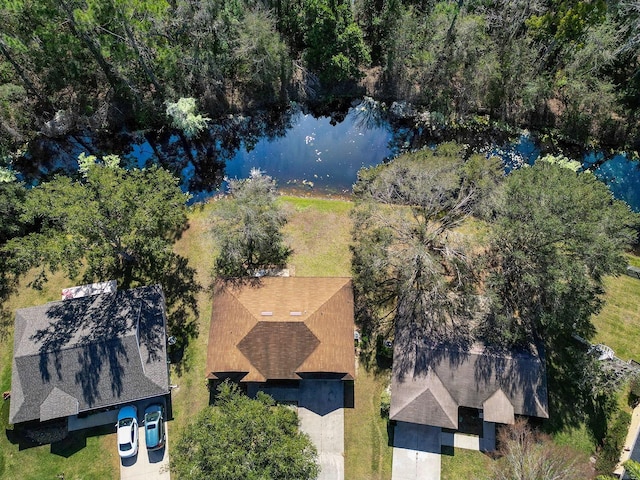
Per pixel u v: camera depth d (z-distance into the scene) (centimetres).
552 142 3997
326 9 3516
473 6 3847
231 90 4047
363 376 3058
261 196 3209
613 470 2722
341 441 2897
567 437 2858
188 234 3531
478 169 3161
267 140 4012
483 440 2856
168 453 2872
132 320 2938
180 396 3017
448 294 2953
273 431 2400
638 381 2873
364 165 3884
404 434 2894
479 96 3953
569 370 3023
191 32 3609
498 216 2853
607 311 3219
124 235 2884
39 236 2905
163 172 3155
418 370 2809
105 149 3947
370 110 4081
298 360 2836
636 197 3819
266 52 3641
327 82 4066
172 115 3741
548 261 2644
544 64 3847
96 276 3369
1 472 2828
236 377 2848
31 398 2772
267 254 3422
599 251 2569
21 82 3797
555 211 2677
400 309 3036
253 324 2848
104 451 2869
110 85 3903
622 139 3916
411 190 3144
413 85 4044
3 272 3372
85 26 3231
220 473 2194
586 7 3281
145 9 3316
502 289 2884
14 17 3344
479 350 2802
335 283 3080
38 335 2884
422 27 3766
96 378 2820
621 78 3916
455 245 3070
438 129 4050
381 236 3069
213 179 3838
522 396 2739
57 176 3120
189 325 3206
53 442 2881
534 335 2872
